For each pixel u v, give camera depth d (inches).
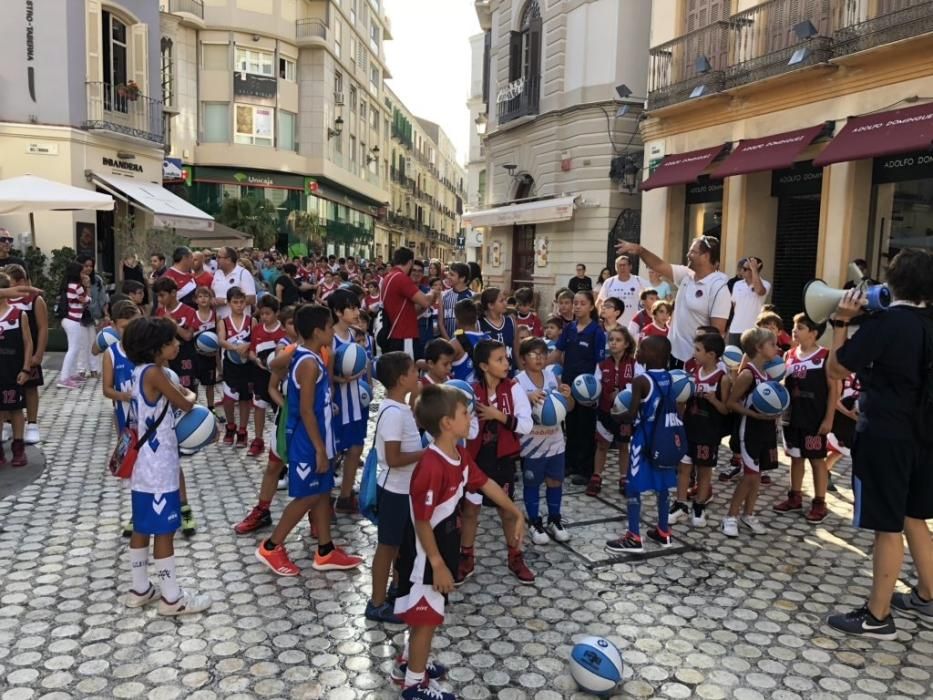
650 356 193.2
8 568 181.2
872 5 411.2
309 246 1369.3
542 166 805.2
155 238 679.7
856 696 133.0
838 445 246.7
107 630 151.9
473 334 237.8
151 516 154.9
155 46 810.2
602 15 715.4
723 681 137.3
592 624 158.9
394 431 151.6
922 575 163.0
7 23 655.1
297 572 179.8
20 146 666.8
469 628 156.0
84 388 417.1
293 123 1427.2
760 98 496.7
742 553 199.8
